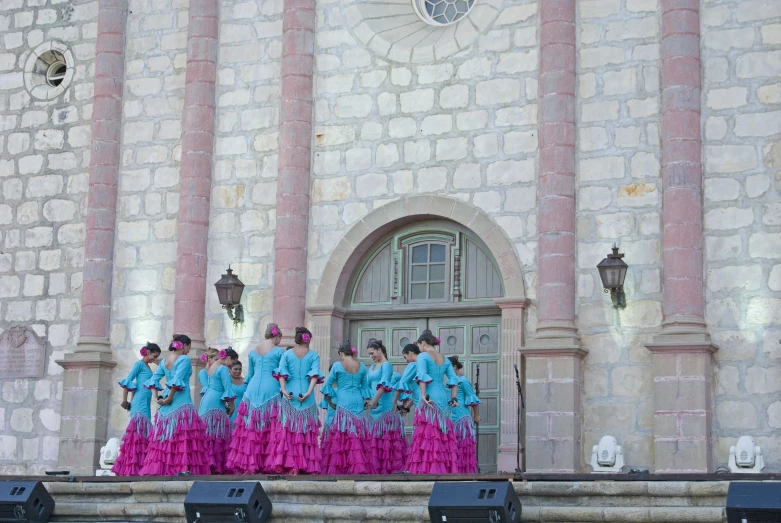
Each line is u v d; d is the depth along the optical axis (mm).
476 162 19156
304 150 20188
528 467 17703
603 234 18125
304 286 19906
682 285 17266
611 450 17234
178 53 21609
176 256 20812
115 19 21922
